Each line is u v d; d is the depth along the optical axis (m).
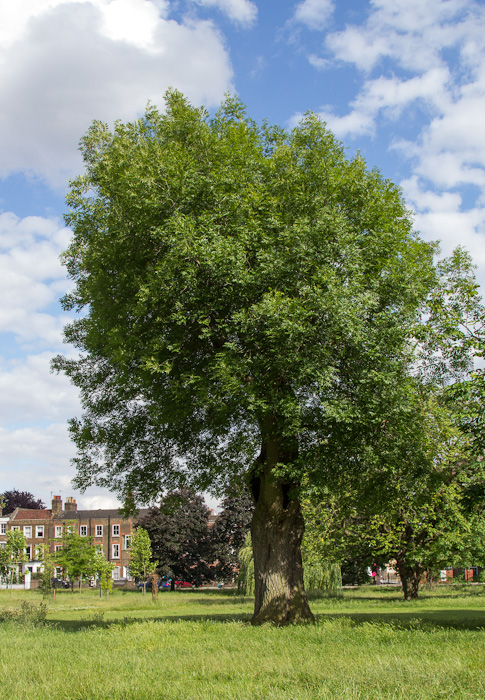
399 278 17.25
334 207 16.98
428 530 33.19
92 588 72.81
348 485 18.73
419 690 7.03
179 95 19.30
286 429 15.34
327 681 7.62
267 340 15.63
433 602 32.22
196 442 20.22
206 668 9.09
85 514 88.44
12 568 63.81
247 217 16.80
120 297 17.67
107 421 20.52
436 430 27.83
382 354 16.22
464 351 18.94
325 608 29.20
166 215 16.97
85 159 19.88
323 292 15.46
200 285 16.31
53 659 10.54
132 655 10.78
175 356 16.36
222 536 72.19
